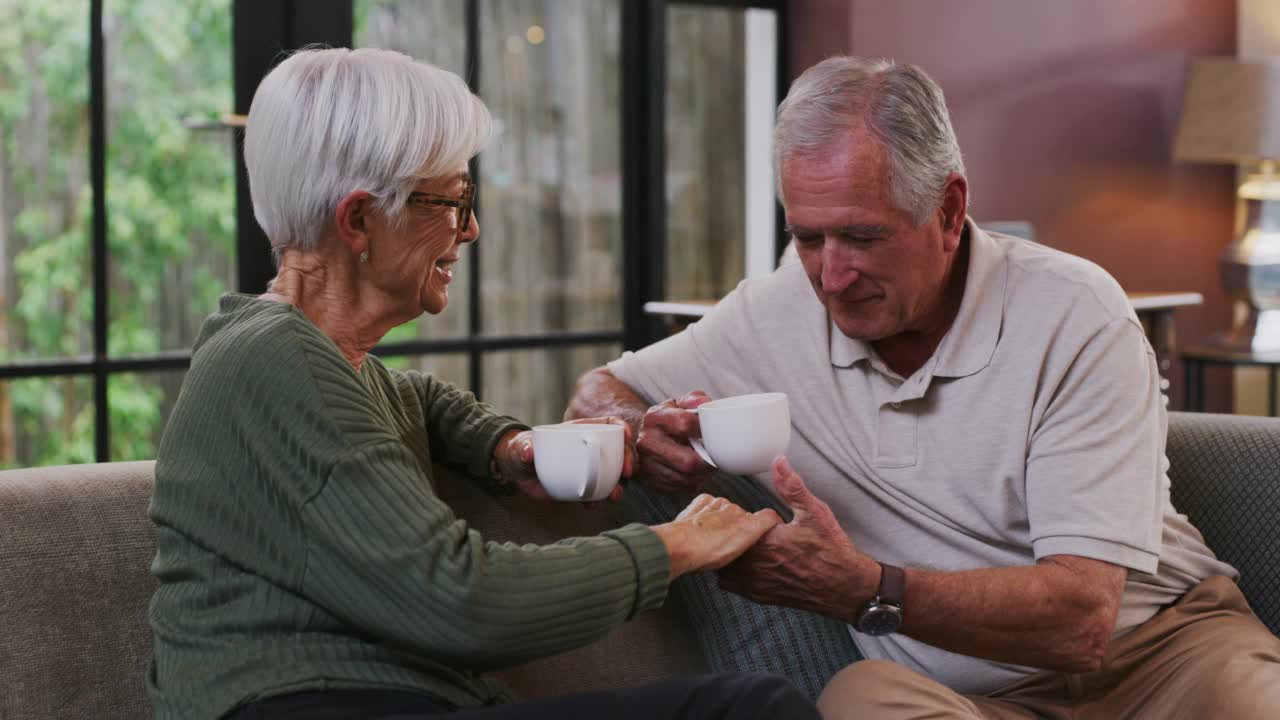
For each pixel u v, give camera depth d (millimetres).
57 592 1423
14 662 1381
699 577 1798
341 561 1225
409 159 1362
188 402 1308
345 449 1233
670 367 1818
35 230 3377
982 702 1616
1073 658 1469
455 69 4121
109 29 3422
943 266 1568
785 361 1725
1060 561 1489
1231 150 4922
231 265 3646
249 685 1231
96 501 1488
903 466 1644
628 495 1785
